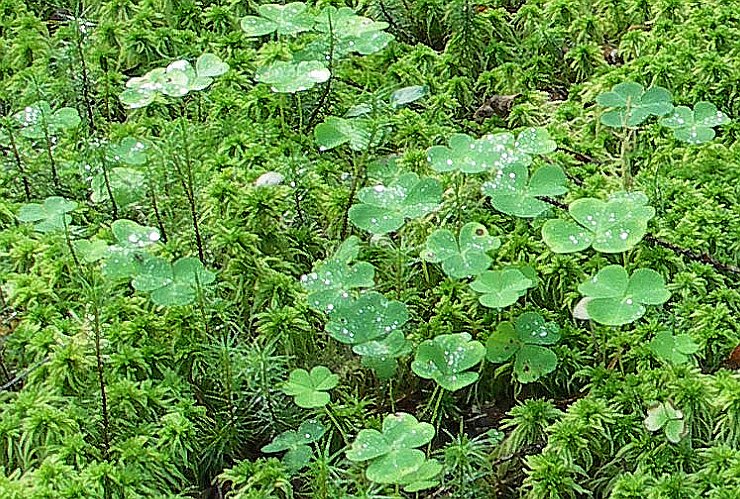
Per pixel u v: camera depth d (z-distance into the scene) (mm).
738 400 764
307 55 920
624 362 794
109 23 964
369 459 752
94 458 761
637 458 760
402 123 909
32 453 761
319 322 818
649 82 924
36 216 824
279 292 826
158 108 924
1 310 821
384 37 926
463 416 801
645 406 773
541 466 757
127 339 798
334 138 874
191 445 772
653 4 978
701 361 801
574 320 815
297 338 811
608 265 799
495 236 843
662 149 890
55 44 963
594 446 766
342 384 806
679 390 770
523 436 775
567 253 828
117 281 826
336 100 931
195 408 779
